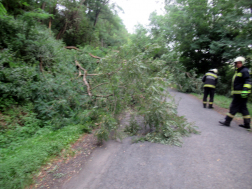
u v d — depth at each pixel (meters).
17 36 7.58
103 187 2.50
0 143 4.23
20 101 6.01
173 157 3.19
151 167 2.91
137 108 4.77
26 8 11.24
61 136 4.53
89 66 9.55
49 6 14.85
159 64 5.41
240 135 4.08
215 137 3.98
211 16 11.24
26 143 4.21
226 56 10.48
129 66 4.95
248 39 9.55
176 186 2.39
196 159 3.07
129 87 4.96
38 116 5.82
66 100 6.21
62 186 2.64
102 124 4.04
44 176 2.95
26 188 2.64
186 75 11.67
